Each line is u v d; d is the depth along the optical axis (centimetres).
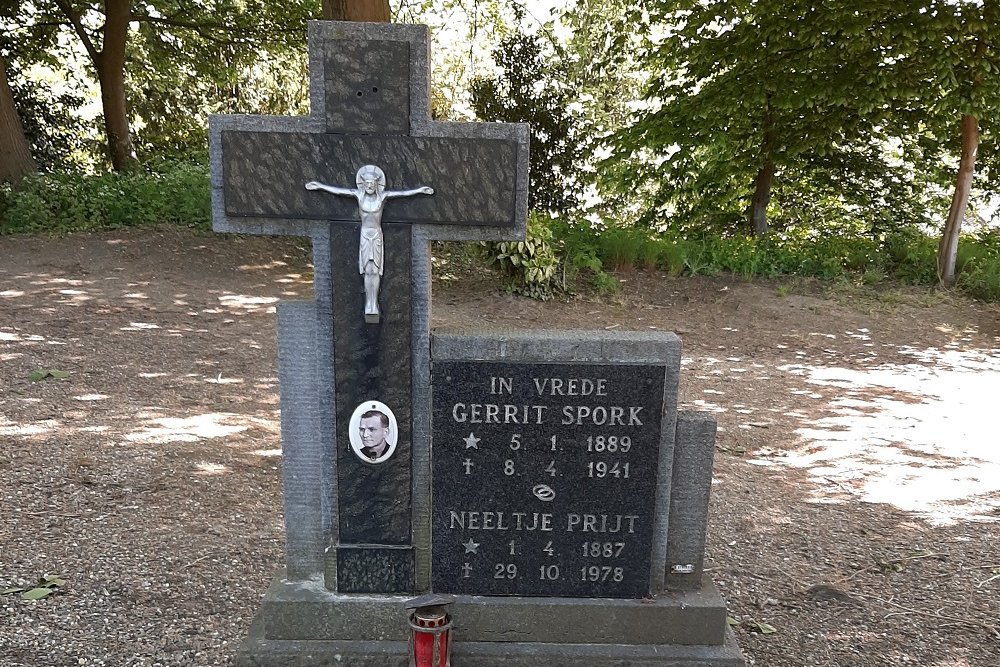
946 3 1114
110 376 670
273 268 1179
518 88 1622
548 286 1107
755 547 427
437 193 281
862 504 492
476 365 288
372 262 279
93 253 1145
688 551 312
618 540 304
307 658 295
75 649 296
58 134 1916
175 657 297
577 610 303
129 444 520
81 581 346
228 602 340
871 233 1619
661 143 1473
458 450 296
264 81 2275
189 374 695
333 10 916
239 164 278
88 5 1767
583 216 1681
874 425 658
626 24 1638
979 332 1034
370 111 276
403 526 304
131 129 2131
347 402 294
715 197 1611
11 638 298
